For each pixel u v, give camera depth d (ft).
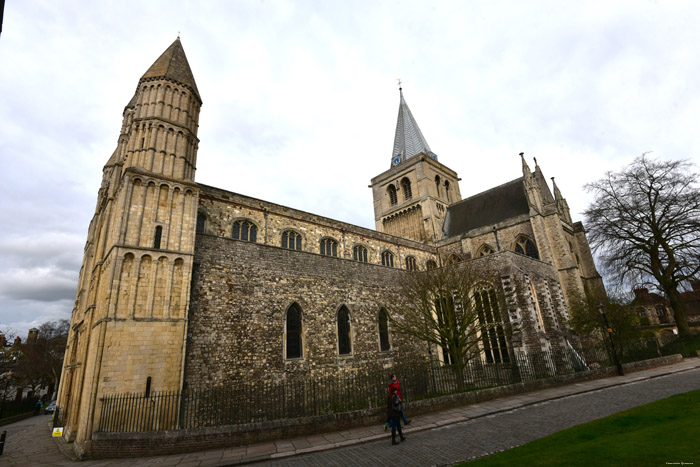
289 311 86.94
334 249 129.80
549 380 76.95
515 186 168.96
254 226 110.01
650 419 42.55
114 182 87.45
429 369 80.12
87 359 73.97
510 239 149.18
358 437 48.03
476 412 57.57
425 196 187.73
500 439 41.70
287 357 82.84
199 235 78.54
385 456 39.17
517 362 92.32
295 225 119.44
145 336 64.90
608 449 31.35
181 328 68.69
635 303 130.31
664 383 72.33
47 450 63.05
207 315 73.87
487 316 100.68
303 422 51.39
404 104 237.45
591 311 113.70
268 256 87.35
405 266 153.48
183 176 80.89
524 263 109.60
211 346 72.28
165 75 85.87
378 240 145.59
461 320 83.46
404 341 108.78
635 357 111.24
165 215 75.00
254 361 76.69
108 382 60.08
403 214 199.21
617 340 109.70
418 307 95.35
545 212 142.61
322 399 77.41
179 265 72.84
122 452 48.32
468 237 162.09
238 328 76.95
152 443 47.98
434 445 41.75
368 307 103.91
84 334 76.74
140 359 63.46
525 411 56.70
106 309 63.16
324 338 90.53
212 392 69.00
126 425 58.85
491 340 101.19
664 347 128.67
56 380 197.98
